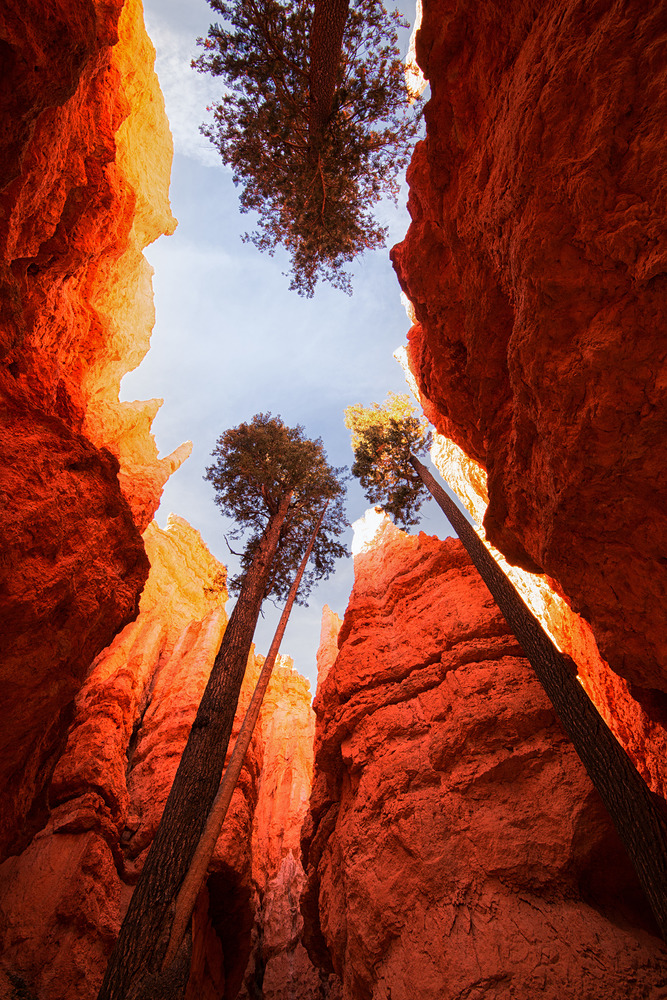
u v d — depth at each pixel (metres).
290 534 16.77
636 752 10.56
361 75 10.25
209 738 8.42
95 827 14.36
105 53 7.37
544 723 10.58
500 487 8.85
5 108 4.89
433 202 9.01
